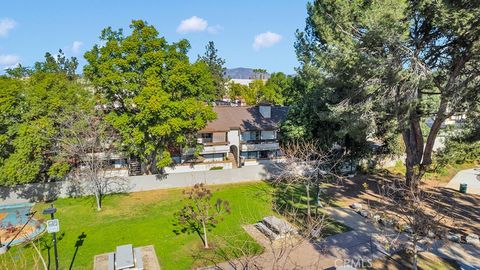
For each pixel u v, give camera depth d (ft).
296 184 92.48
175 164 116.47
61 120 80.64
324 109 83.66
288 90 155.84
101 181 86.94
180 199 85.20
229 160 129.49
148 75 84.48
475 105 61.72
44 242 60.34
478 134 70.49
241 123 132.67
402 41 58.44
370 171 108.47
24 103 80.79
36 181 87.61
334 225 65.00
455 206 75.72
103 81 82.58
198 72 90.48
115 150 92.94
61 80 88.99
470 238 56.85
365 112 64.49
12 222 71.15
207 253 54.75
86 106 85.56
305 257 52.16
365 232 61.72
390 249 54.29
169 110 83.82
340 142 92.84
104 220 71.10
